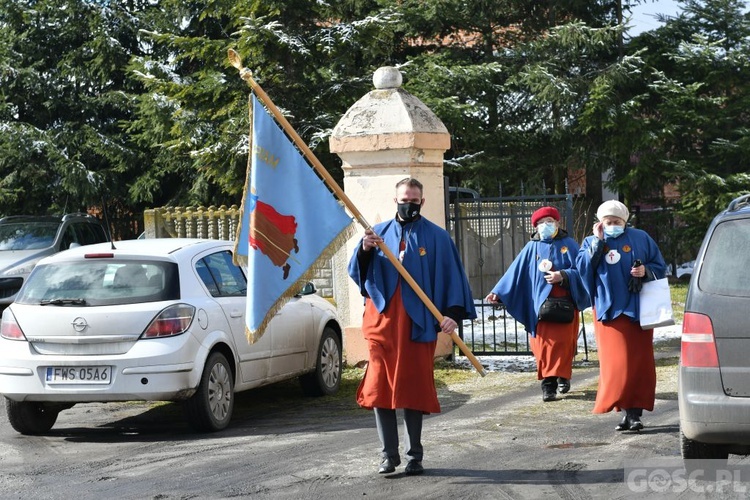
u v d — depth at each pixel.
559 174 24.25
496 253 19.03
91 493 6.66
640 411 8.01
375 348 6.73
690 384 5.96
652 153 22.91
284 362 9.79
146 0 26.11
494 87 22.30
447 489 6.31
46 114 25.78
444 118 20.52
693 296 6.04
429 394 6.67
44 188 24.84
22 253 18.05
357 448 7.72
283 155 7.00
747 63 22.78
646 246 8.09
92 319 8.27
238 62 6.71
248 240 6.94
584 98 22.88
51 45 25.83
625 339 7.98
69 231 19.06
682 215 23.02
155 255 8.66
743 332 5.84
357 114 11.62
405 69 21.52
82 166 24.25
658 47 23.73
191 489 6.63
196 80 21.77
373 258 6.77
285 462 7.32
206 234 17.52
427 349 6.70
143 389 8.18
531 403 9.52
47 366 8.30
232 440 8.30
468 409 9.33
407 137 11.29
